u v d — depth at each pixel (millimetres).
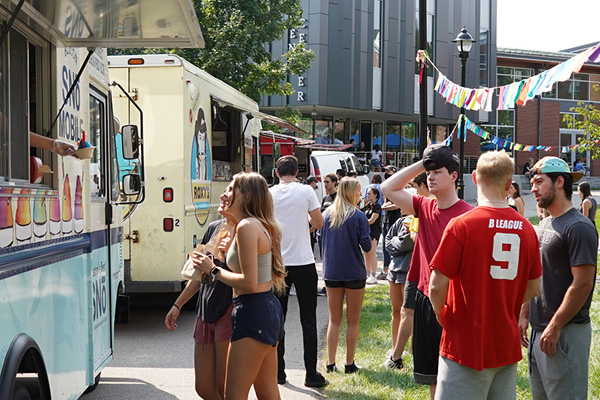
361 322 9305
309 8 31641
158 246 9203
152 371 7129
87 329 5148
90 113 5766
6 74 3752
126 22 4262
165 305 10969
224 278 4375
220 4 19688
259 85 20766
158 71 9195
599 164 45125
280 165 6648
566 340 4305
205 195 10227
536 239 3918
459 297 3801
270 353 4605
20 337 3631
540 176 4375
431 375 4777
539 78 5730
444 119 38031
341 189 6902
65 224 4590
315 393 6301
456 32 37438
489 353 3760
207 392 4910
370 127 38281
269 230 4484
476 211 3828
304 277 6492
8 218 3549
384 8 34406
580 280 4164
